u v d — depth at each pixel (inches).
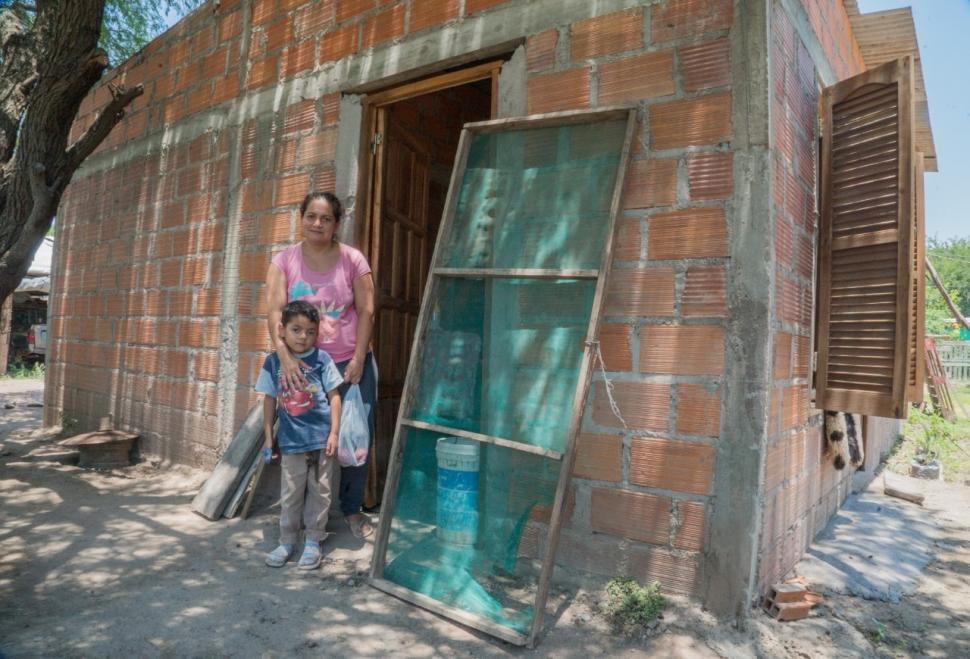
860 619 110.2
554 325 119.0
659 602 108.6
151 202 229.1
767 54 108.0
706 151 112.3
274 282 137.9
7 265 186.7
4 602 111.0
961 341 715.4
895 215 130.3
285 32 185.6
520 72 135.9
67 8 173.5
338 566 129.5
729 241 109.4
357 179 164.2
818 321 143.5
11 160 204.8
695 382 110.9
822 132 146.1
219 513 157.0
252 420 169.6
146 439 221.0
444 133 205.0
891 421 277.7
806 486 137.9
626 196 118.7
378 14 162.4
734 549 105.4
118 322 241.0
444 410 125.8
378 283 167.9
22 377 594.6
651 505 113.6
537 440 115.6
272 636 101.7
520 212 127.6
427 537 120.6
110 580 121.4
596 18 125.7
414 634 103.3
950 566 138.3
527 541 123.5
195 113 213.2
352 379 132.8
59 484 188.4
